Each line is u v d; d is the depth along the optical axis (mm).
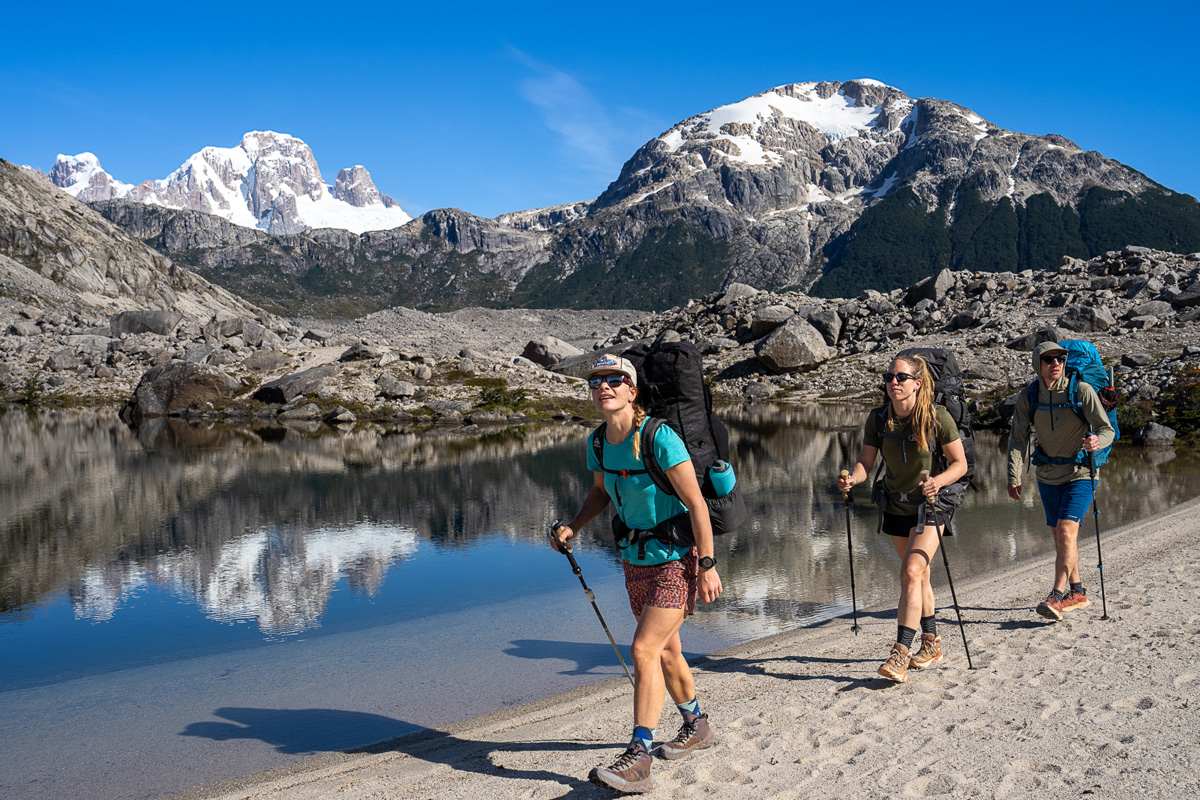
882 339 45656
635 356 4090
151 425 30797
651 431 3695
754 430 25828
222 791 4078
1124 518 10609
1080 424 6258
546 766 4129
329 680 5793
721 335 52000
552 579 8805
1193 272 41500
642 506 3830
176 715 5168
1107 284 42531
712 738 4238
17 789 4184
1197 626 5680
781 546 9875
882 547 9789
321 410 34344
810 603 7461
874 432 5406
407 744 4605
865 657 5711
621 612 7523
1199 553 8062
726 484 3822
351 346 44156
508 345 76188
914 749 3965
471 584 8617
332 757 4477
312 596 8195
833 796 3523
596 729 4648
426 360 40812
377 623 7242
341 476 17047
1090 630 5855
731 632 6629
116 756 4559
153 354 45750
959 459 5078
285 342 49000
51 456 20781
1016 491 6531
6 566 9539
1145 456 17328
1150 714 4195
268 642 6730
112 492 15148
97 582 8797
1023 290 45719
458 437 26156
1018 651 5527
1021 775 3604
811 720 4496
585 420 33062
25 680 5867
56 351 47719
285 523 12117
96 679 5875
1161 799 3311
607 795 3703
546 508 13305
